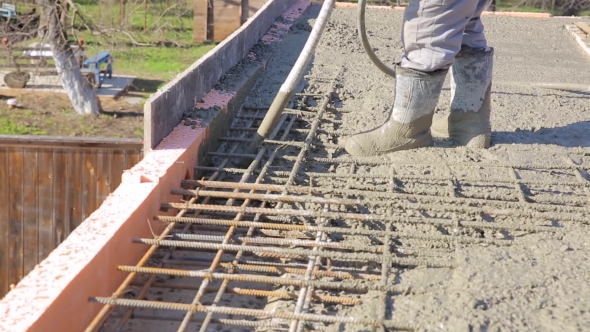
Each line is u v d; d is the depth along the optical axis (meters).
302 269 3.34
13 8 15.92
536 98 6.31
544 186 4.21
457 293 3.00
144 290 3.20
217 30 20.73
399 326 2.78
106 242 3.12
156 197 3.79
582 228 3.65
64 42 14.28
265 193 4.11
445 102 5.93
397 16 10.88
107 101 15.73
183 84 4.95
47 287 2.74
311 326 2.91
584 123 5.51
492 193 4.07
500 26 10.70
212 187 4.18
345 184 4.25
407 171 4.37
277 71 6.95
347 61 7.34
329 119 5.41
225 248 3.33
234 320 2.87
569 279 3.11
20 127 13.88
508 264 3.24
